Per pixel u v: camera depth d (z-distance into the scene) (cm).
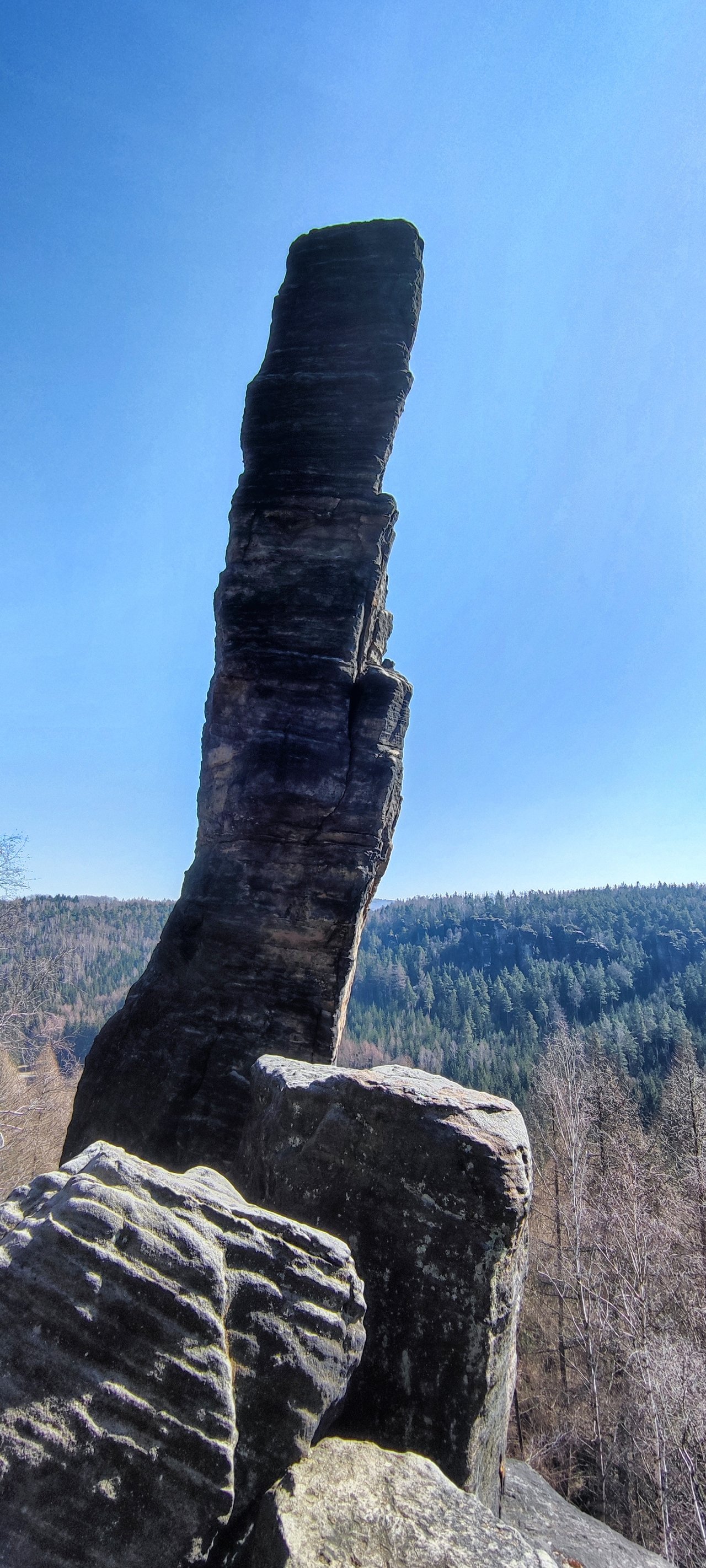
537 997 15188
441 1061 12606
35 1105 3050
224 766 1245
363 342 1332
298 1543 390
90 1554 372
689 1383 1922
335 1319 502
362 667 1327
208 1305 446
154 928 17288
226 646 1260
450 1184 657
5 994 2877
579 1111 3384
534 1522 767
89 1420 394
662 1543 1783
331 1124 711
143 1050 1139
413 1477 466
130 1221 452
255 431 1330
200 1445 409
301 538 1282
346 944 1173
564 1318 3056
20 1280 416
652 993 14862
